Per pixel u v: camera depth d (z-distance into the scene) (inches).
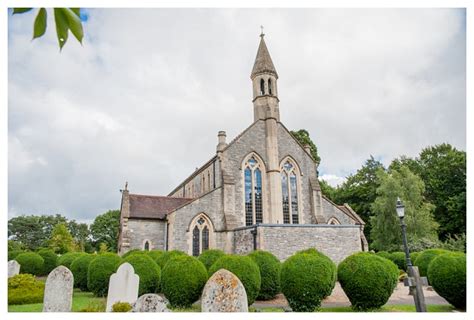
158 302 427.5
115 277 540.7
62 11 101.3
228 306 451.8
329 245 1004.6
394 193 1672.0
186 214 1158.3
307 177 1392.7
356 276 565.3
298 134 2266.2
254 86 1445.6
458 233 1795.0
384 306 610.9
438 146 2193.7
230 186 1234.0
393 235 1633.9
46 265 1269.7
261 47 1503.4
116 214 3161.9
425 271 877.2
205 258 821.2
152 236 1152.2
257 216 1274.6
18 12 104.7
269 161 1321.4
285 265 595.5
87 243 3110.2
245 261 634.8
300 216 1333.7
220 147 1295.5
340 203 2504.9
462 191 1865.2
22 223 3134.8
